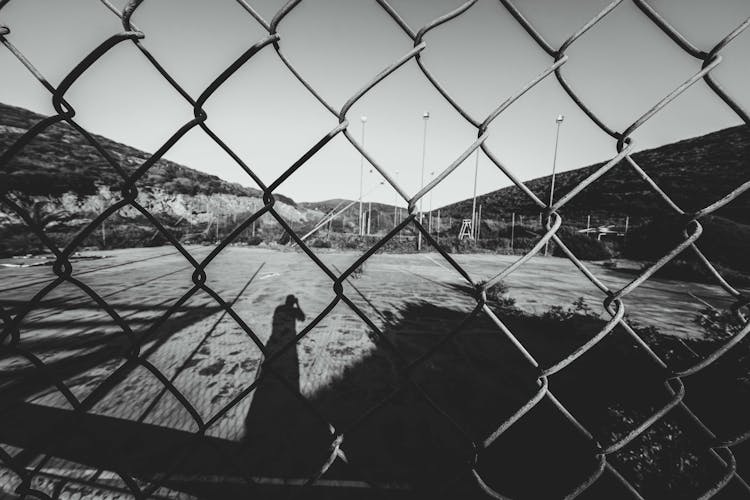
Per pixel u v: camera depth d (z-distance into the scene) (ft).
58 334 17.65
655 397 9.05
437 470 8.62
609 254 74.90
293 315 22.75
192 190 144.56
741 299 2.32
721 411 7.88
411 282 37.68
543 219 2.36
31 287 29.40
